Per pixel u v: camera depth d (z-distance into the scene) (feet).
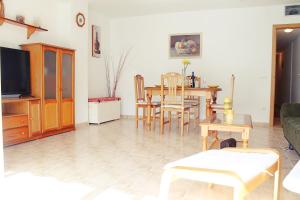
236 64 17.84
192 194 6.57
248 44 17.52
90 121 17.30
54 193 6.48
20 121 11.54
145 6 17.31
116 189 6.76
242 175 4.01
